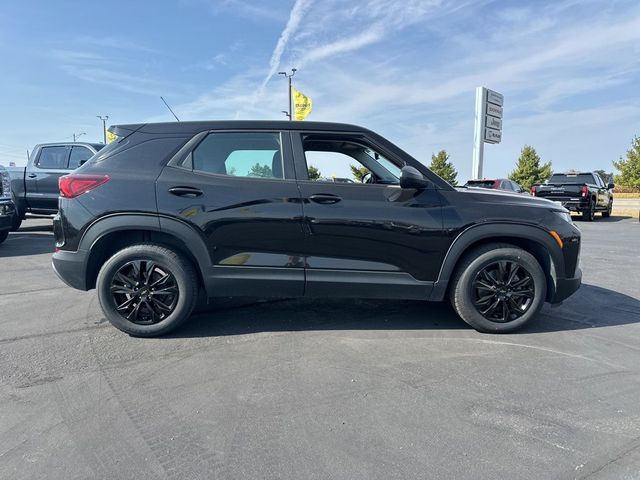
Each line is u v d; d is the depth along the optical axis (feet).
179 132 12.09
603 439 7.48
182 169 11.80
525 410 8.39
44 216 38.58
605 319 13.76
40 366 10.25
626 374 9.91
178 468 6.75
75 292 16.96
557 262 12.16
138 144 12.05
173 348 11.34
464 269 12.10
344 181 12.63
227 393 9.04
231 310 14.46
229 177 11.84
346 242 11.76
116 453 7.09
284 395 8.95
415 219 11.78
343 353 11.05
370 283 11.92
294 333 12.41
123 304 11.87
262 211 11.59
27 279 19.16
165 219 11.49
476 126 62.44
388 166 12.52
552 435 7.59
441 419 8.08
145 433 7.64
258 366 10.29
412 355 10.93
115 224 11.50
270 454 7.08
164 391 9.10
